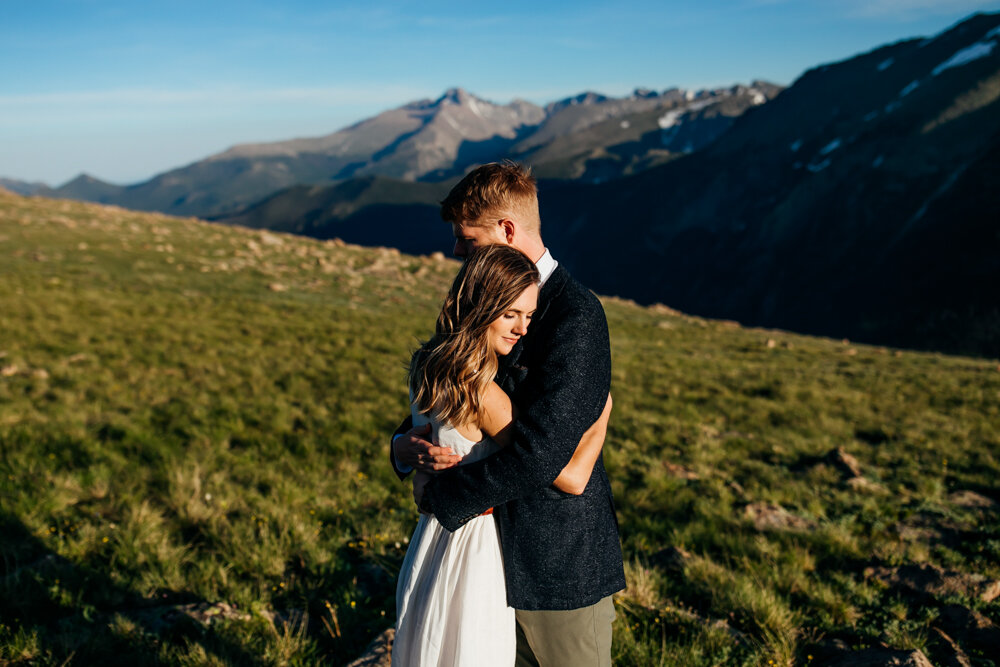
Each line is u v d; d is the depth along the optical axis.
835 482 7.66
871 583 4.55
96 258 29.56
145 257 31.86
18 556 4.18
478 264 1.67
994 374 22.09
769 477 7.79
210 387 11.09
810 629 3.84
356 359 15.77
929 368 23.75
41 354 12.20
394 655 1.99
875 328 121.62
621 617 3.77
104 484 5.77
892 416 13.24
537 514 1.81
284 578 4.25
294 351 16.12
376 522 5.30
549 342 1.70
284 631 3.55
